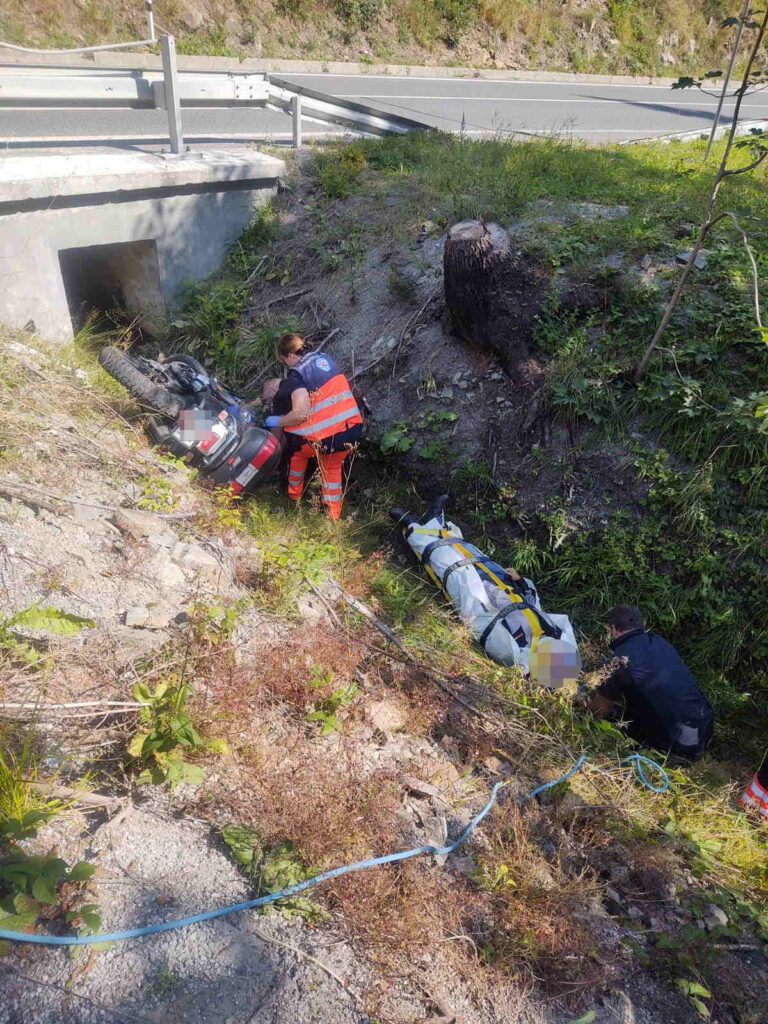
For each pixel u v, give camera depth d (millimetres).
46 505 3707
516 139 9070
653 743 3992
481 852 2863
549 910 2641
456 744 3469
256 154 7277
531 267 5613
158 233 6324
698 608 4633
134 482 4359
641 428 5059
